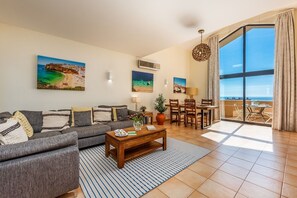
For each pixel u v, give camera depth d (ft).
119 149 6.93
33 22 9.09
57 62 11.05
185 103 15.85
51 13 8.09
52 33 10.64
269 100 16.66
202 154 8.63
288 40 13.88
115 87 14.67
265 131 13.83
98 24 9.34
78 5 7.37
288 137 11.88
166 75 19.99
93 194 5.17
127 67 15.66
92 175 6.39
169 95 20.39
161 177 6.25
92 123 10.91
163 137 9.16
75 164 4.91
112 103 14.48
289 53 13.82
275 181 5.93
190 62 23.68
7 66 9.32
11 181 3.80
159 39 11.74
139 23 9.21
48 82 10.65
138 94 16.72
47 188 4.37
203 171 6.76
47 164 4.33
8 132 4.94
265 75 16.22
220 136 12.30
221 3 7.25
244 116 17.90
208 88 20.84
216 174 6.50
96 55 13.28
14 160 3.93
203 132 13.60
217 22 9.09
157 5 7.42
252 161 7.72
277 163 7.48
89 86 12.88
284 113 14.11
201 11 7.93
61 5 7.37
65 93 11.62
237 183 5.81
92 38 11.54
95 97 13.30
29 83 10.07
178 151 9.09
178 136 12.34
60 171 4.59
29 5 7.35
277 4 7.34
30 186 4.08
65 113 10.11
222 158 8.12
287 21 13.93
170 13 8.13
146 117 13.32
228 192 5.26
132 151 8.14
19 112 8.10
